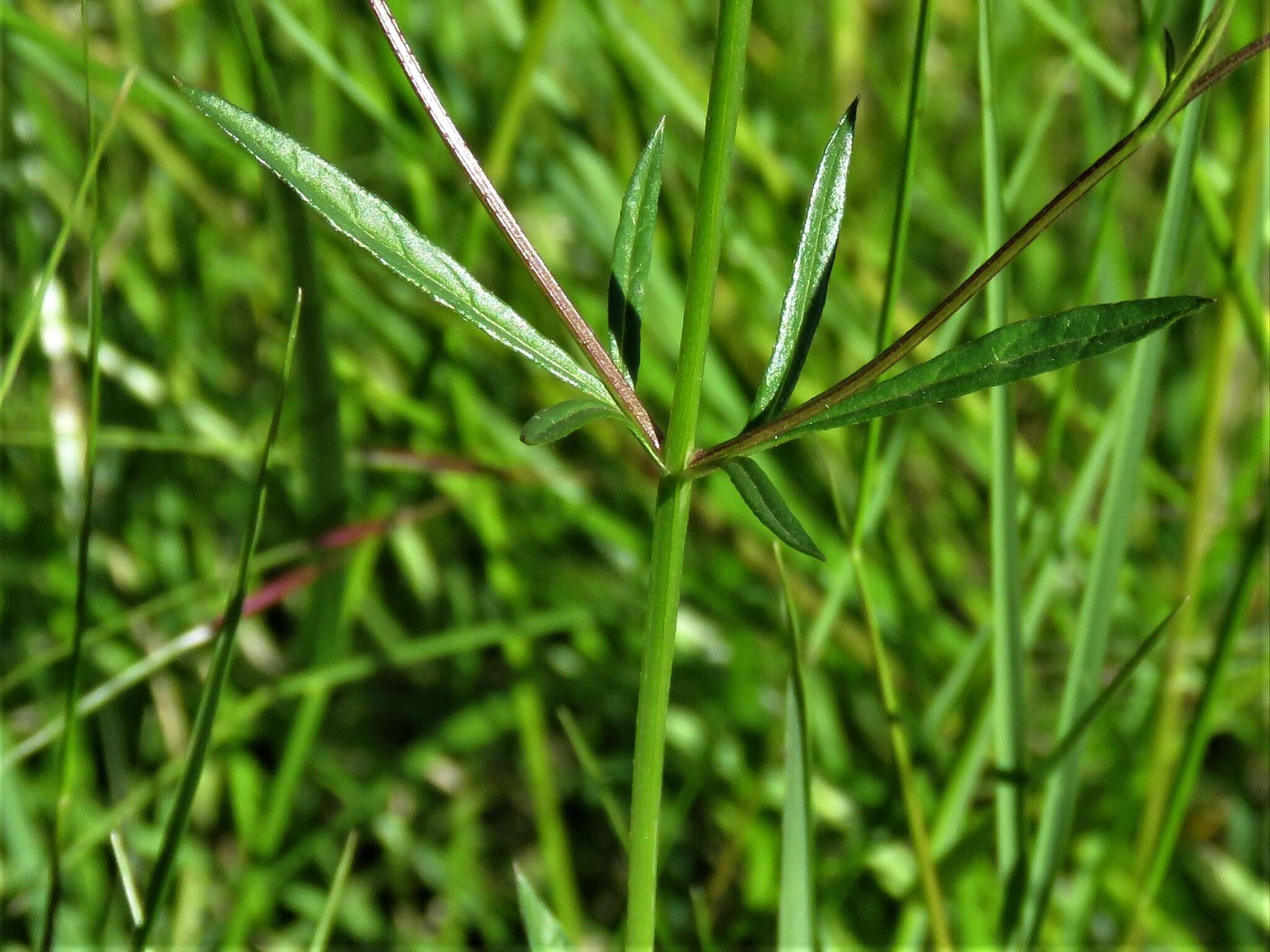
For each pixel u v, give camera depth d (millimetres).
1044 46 518
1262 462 384
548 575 452
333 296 437
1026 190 525
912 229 521
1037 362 235
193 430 456
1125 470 321
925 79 294
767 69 482
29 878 356
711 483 442
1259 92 326
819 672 430
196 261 480
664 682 250
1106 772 399
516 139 406
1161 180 504
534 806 460
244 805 403
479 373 486
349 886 422
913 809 316
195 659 436
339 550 386
